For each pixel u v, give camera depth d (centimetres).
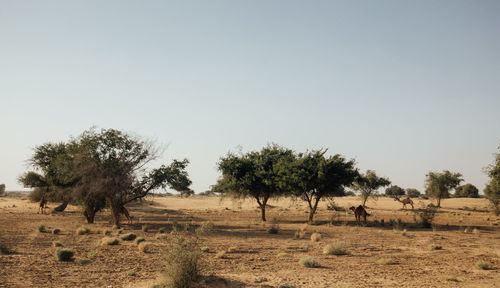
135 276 1296
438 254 1961
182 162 3678
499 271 1471
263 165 4384
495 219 4822
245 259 1719
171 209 6688
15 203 6744
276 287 1158
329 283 1228
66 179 3466
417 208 7081
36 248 1933
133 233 2703
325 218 4831
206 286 1116
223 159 4438
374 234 3003
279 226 3712
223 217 4978
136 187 3503
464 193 11688
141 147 3466
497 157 3562
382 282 1253
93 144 3316
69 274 1312
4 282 1155
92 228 3180
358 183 6750
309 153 4112
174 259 1118
